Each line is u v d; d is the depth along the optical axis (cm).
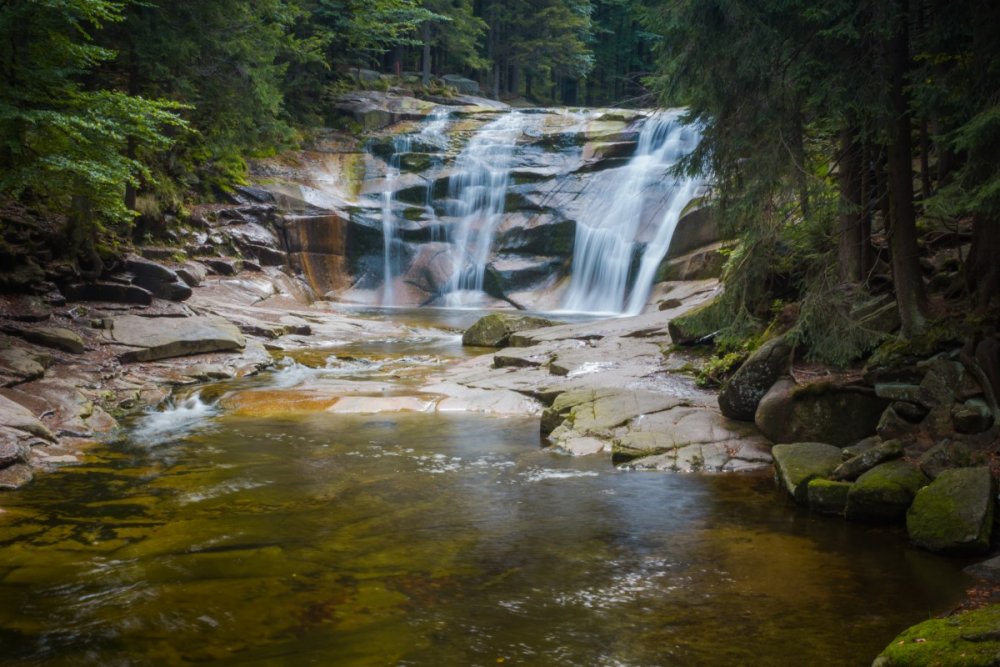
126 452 929
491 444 968
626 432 947
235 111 2231
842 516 695
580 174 2948
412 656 441
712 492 768
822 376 870
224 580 549
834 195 921
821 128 929
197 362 1446
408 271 2841
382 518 693
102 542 627
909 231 816
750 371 927
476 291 2806
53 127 1229
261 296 2297
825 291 912
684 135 2852
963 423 708
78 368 1264
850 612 500
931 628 416
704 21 809
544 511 713
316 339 1856
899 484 666
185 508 720
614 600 520
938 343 779
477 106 3591
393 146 3200
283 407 1177
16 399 1015
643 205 2683
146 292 1675
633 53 5916
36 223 1586
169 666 429
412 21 4088
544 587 541
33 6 1191
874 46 762
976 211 732
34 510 712
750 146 869
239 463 881
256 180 2825
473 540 637
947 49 748
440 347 1800
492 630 475
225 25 2047
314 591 531
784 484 754
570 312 2581
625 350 1369
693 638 465
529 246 2816
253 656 441
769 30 778
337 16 3628
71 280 1602
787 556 600
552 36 5156
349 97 3556
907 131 806
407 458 902
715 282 1989
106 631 470
